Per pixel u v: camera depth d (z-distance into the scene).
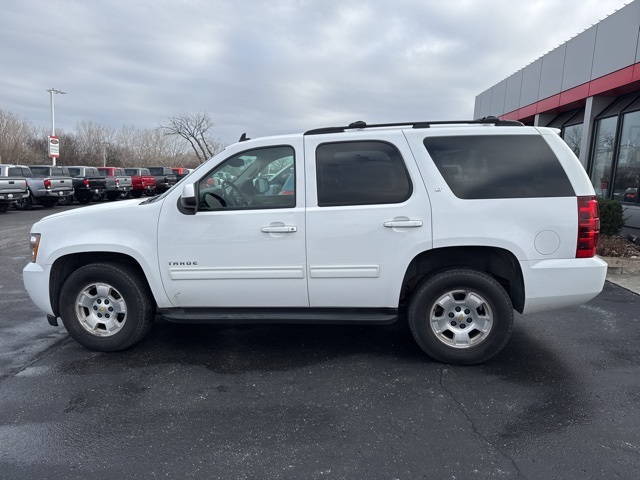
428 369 3.82
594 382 3.56
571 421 3.02
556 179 3.66
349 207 3.74
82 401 3.35
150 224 3.94
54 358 4.11
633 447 2.73
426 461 2.63
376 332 4.71
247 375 3.75
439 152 3.76
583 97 10.91
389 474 2.52
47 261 4.08
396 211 3.69
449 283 3.73
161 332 4.76
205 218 3.87
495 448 2.74
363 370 3.82
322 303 3.91
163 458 2.68
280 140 3.90
